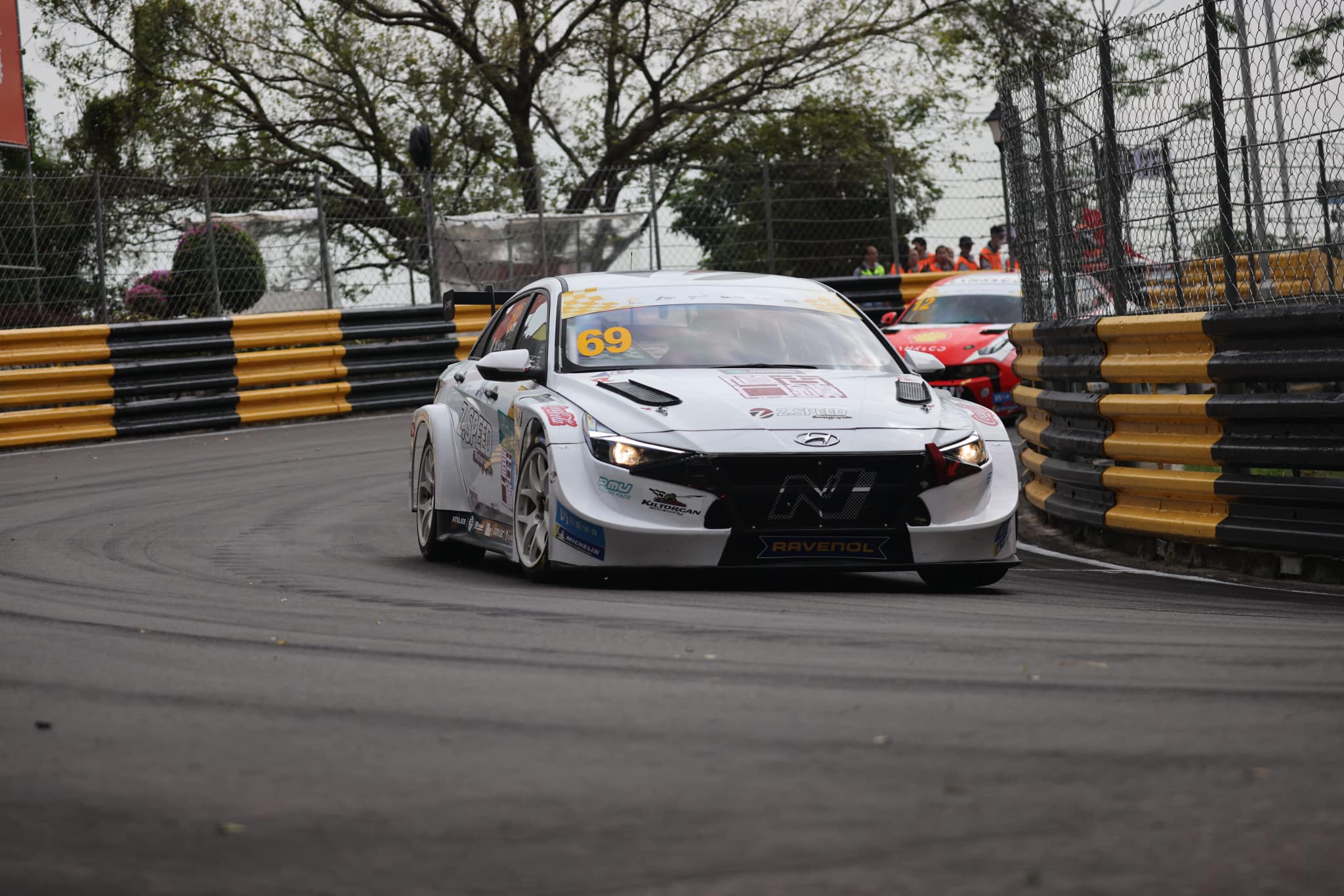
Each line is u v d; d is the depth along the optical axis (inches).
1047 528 606.9
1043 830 171.3
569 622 337.7
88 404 1039.0
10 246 1083.3
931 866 158.6
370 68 2011.6
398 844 167.3
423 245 1301.7
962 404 454.3
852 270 1355.8
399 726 226.7
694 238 1347.2
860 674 268.8
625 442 407.8
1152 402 498.9
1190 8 476.4
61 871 158.7
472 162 2059.5
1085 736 216.7
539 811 179.8
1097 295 558.6
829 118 2037.4
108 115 1993.1
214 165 2007.9
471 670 276.1
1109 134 530.3
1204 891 151.6
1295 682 258.1
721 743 214.1
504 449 459.2
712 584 422.9
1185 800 183.3
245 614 357.7
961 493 414.0
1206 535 474.0
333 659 289.1
